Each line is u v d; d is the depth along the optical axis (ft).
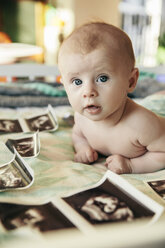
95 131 2.52
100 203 1.59
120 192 1.70
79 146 2.77
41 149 2.65
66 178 2.05
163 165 2.37
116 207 1.55
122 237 0.75
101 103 2.09
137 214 1.48
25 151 2.51
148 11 11.94
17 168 2.06
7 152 2.52
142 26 12.00
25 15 9.18
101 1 10.62
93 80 2.06
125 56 2.12
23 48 7.45
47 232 1.32
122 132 2.38
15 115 3.68
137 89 4.91
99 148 2.65
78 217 1.46
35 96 4.42
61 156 2.64
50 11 9.61
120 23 11.63
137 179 2.13
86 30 2.14
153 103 3.64
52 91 4.60
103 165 2.53
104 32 2.11
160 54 11.02
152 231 0.78
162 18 11.88
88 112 2.15
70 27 10.18
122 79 2.10
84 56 2.01
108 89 2.06
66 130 3.28
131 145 2.41
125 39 2.18
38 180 2.01
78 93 2.11
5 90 4.41
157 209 1.50
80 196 1.68
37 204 1.61
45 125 3.28
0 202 1.65
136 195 1.65
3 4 8.89
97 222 1.41
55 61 9.89
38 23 9.36
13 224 1.42
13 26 9.17
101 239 0.75
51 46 9.76
